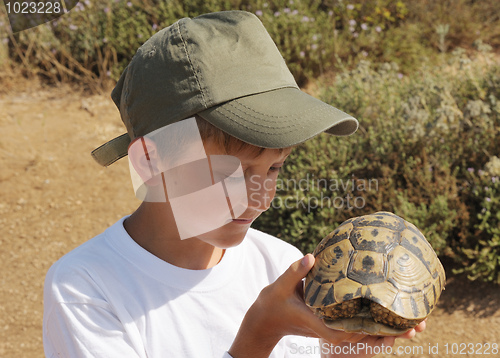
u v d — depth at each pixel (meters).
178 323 1.20
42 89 6.50
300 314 1.17
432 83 4.32
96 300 1.15
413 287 1.40
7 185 5.18
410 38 6.50
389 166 4.09
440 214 3.74
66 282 1.17
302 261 1.18
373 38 6.29
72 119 5.98
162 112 1.09
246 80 1.10
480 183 3.86
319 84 5.30
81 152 5.54
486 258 3.69
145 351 1.17
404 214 3.72
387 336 1.36
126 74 1.17
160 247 1.24
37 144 5.63
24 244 4.62
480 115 3.99
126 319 1.16
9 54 6.79
